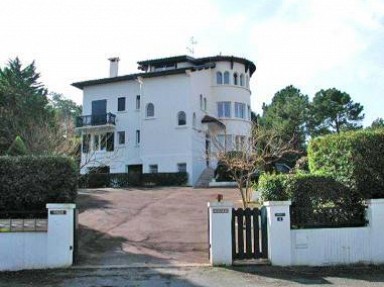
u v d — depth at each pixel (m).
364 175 12.30
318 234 11.84
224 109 44.88
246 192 22.33
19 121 40.38
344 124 64.12
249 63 46.81
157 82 41.56
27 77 54.69
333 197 12.09
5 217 11.80
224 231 11.68
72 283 9.84
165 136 40.56
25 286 9.61
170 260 12.24
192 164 39.41
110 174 37.62
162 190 30.97
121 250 13.41
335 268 11.41
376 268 11.43
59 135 30.16
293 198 12.00
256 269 11.16
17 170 12.35
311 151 13.64
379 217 12.08
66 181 12.42
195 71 41.62
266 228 11.86
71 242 11.59
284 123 50.97
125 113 43.31
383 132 12.67
